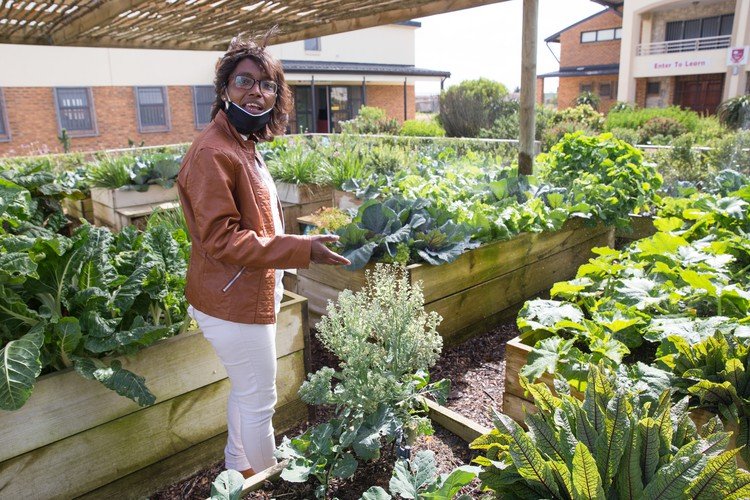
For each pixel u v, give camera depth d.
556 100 34.16
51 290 2.01
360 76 21.36
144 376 2.05
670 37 24.42
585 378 1.87
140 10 4.34
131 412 2.04
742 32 21.58
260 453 1.96
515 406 2.23
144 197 6.35
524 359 2.14
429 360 1.93
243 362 1.85
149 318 2.30
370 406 1.75
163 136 18.14
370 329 1.94
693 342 1.88
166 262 2.34
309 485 1.75
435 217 3.53
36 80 15.39
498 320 3.66
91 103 16.47
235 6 4.30
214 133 1.72
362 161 6.75
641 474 1.25
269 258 1.66
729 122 14.57
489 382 2.86
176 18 4.82
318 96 22.70
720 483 1.10
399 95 24.78
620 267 2.60
